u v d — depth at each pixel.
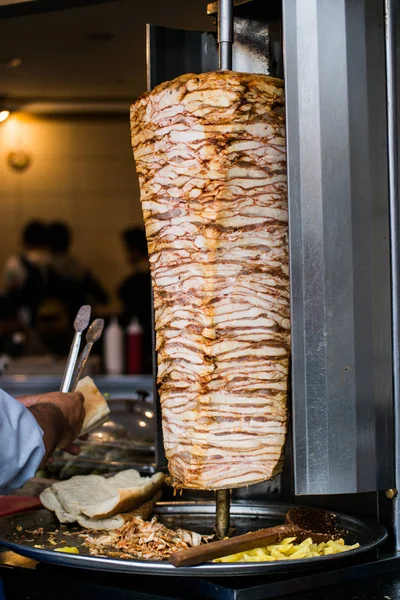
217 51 1.79
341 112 1.41
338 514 1.57
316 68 1.40
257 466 1.44
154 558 1.42
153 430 2.17
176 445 1.46
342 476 1.41
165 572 1.25
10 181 6.85
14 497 1.86
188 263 1.42
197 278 1.41
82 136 6.82
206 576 1.26
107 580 1.37
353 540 1.49
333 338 1.40
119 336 4.89
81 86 3.08
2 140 6.76
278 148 1.43
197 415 1.42
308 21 1.40
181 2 2.02
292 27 1.39
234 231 1.40
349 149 1.41
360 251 1.42
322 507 1.70
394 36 1.46
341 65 1.41
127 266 6.95
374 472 1.43
